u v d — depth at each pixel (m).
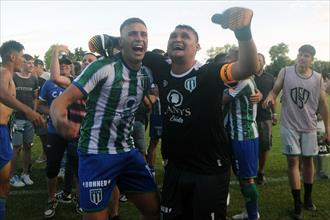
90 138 3.06
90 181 3.06
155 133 6.34
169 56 2.95
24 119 6.20
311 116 4.79
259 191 5.89
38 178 6.66
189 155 3.03
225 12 2.43
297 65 4.78
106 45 3.01
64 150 4.71
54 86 5.09
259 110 6.07
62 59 5.05
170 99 3.00
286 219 4.75
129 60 2.98
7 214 4.86
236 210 5.08
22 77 6.62
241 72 2.62
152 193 3.40
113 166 3.12
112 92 2.96
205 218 3.04
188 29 2.92
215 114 2.96
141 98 3.16
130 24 2.93
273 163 7.88
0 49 4.34
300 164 6.09
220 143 3.04
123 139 3.17
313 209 5.00
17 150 6.21
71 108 4.42
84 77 2.83
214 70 2.84
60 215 4.88
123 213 4.98
